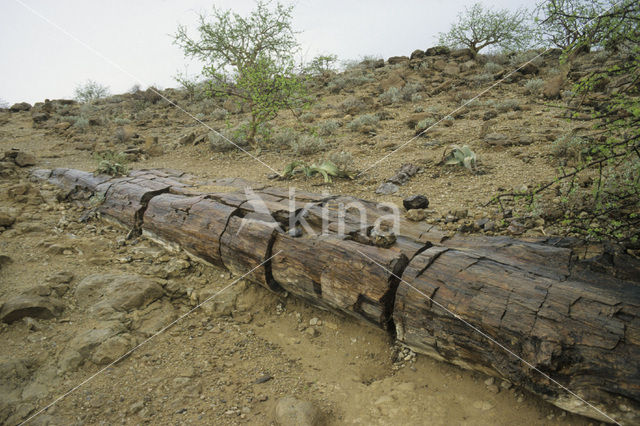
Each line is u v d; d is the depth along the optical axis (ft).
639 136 10.37
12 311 12.62
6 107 64.54
